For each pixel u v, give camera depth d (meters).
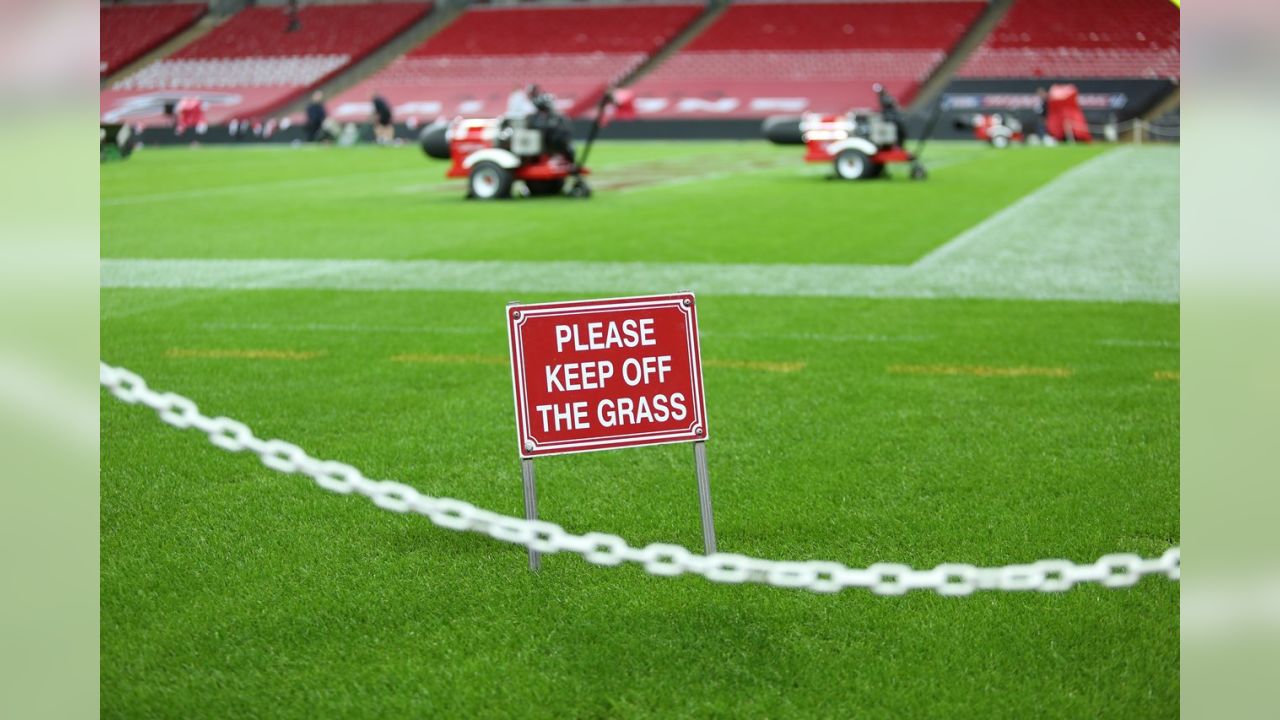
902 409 6.08
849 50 45.66
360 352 7.61
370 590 3.76
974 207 17.19
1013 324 8.51
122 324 8.59
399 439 5.57
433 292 10.05
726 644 3.34
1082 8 42.84
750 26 48.00
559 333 3.70
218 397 6.39
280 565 3.98
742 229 14.49
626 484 4.88
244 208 17.48
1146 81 39.72
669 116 42.44
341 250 12.78
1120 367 7.08
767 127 30.12
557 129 18.62
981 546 4.12
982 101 40.62
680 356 3.77
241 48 49.28
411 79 47.00
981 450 5.33
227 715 2.96
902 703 2.99
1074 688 3.07
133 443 5.44
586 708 2.98
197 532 4.29
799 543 4.17
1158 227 14.69
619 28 49.12
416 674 3.17
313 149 37.12
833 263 11.67
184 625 3.49
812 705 2.99
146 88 47.47
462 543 4.20
